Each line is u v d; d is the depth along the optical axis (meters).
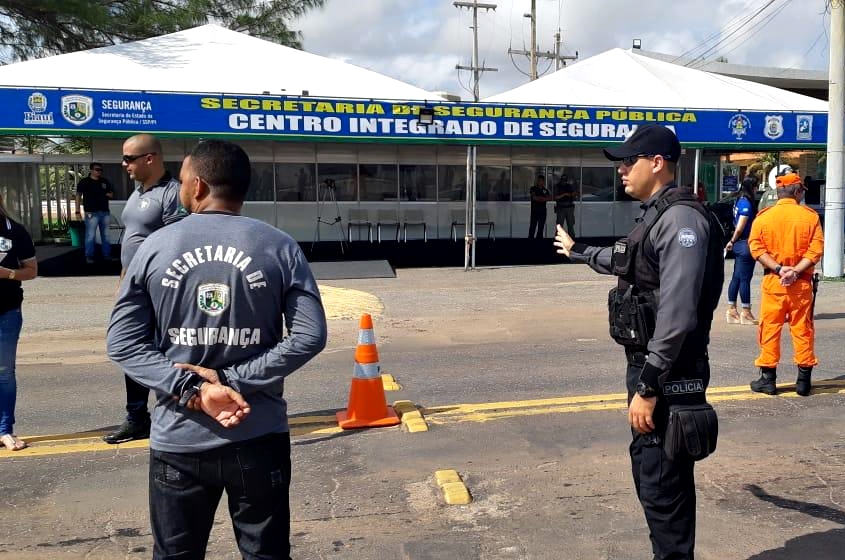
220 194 2.49
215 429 2.37
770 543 3.78
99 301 11.95
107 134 13.91
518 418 5.78
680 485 2.95
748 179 9.63
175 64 17.62
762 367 6.34
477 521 4.07
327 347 8.54
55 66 16.42
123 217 4.90
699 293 2.73
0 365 5.21
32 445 5.37
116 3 23.59
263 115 14.46
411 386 6.81
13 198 20.50
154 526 2.46
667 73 20.97
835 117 13.70
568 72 20.61
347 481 4.62
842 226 13.94
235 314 2.36
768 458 4.90
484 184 21.47
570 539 3.85
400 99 16.05
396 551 3.75
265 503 2.45
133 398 5.43
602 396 6.38
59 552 3.80
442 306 11.33
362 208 20.38
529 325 9.79
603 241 21.38
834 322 9.73
